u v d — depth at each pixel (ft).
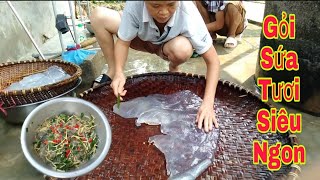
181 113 6.07
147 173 4.92
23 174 5.61
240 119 5.97
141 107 6.33
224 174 4.83
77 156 4.77
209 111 5.52
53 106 5.15
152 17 5.71
